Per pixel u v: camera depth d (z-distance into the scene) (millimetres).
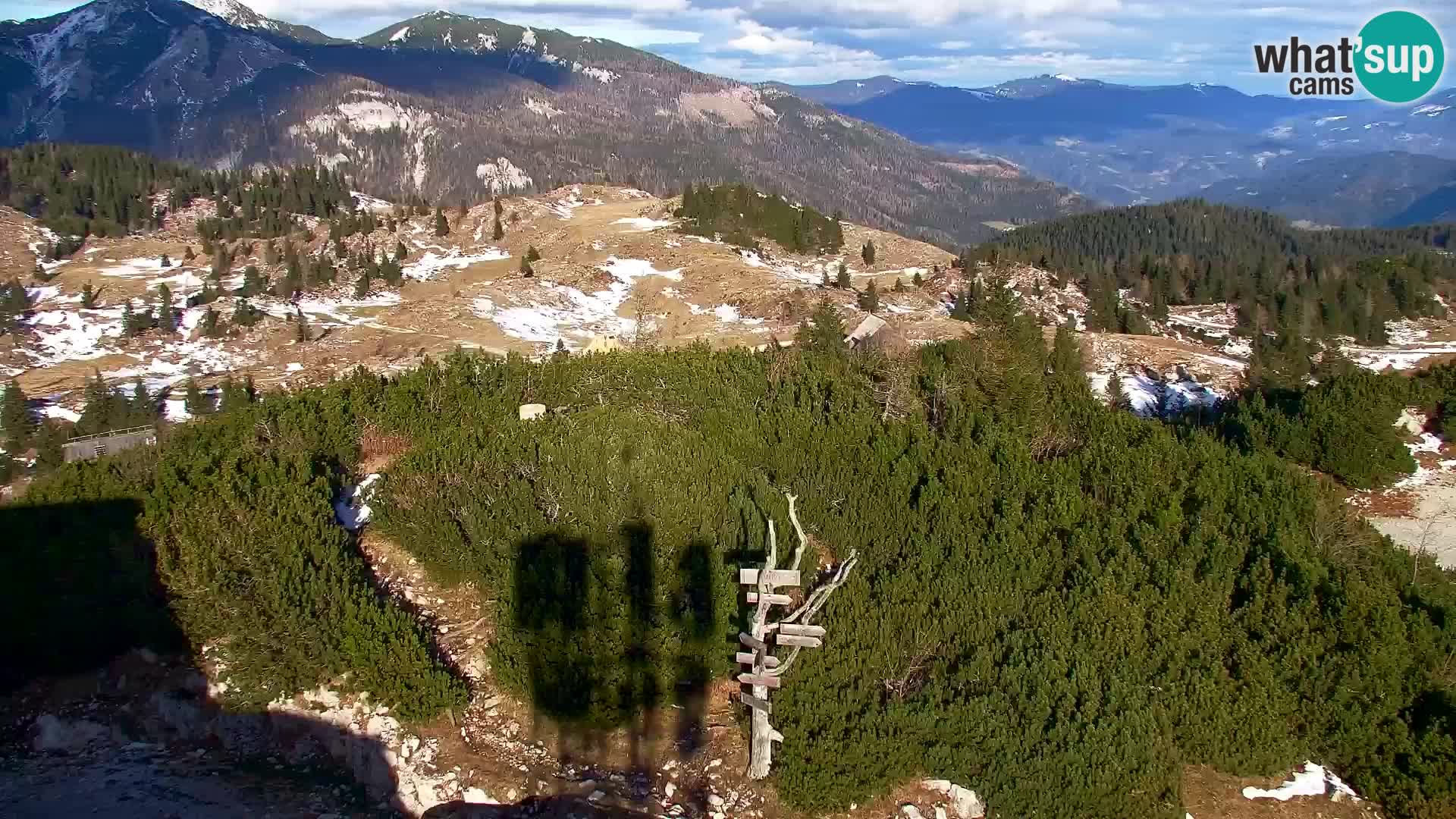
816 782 10250
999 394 21922
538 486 15492
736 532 14500
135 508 14570
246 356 48812
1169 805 10180
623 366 23125
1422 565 16125
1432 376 26391
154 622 12672
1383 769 10992
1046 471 17484
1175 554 14781
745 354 25438
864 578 13844
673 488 15305
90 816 10445
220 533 13578
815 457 17656
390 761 11195
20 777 11156
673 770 11000
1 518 13859
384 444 19297
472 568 14000
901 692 11688
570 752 11344
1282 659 12445
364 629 12078
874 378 23625
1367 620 12797
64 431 34281
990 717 10859
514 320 53531
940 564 14484
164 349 49781
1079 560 14609
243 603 12430
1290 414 24719
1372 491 22609
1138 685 11555
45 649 12539
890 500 15773
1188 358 44375
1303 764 11367
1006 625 12859
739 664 12055
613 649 11758
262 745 11867
